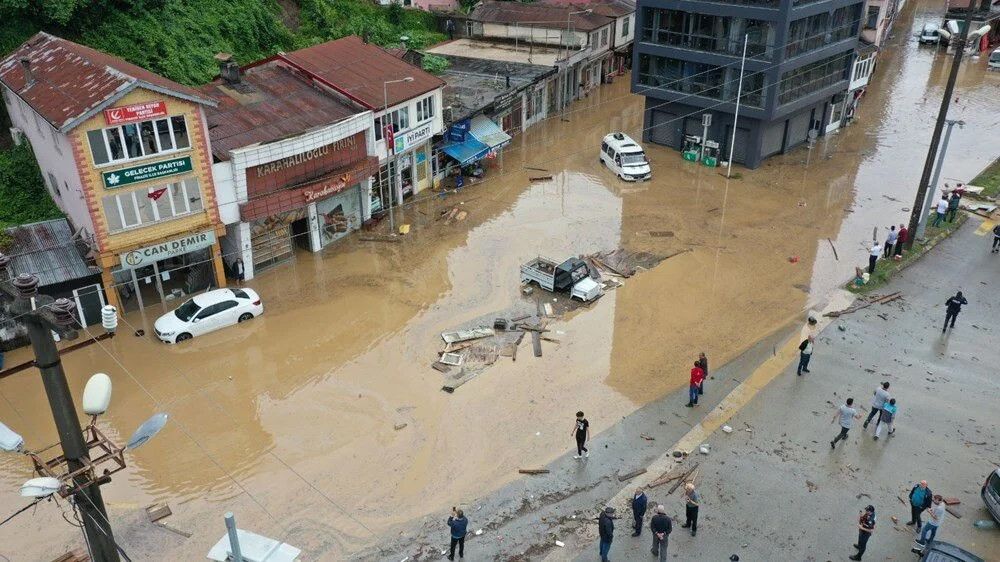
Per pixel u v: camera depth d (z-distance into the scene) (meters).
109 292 29.55
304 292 33.09
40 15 37.84
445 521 20.86
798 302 32.16
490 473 22.70
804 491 21.67
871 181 45.34
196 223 30.81
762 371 27.45
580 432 22.58
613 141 46.88
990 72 67.50
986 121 55.31
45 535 20.25
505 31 60.19
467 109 45.56
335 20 58.34
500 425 24.81
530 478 22.50
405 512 21.22
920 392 26.06
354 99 36.78
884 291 32.88
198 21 46.56
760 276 34.38
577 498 21.72
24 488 11.38
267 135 33.25
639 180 45.47
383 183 40.25
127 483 22.22
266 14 51.47
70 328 11.16
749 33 44.56
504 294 33.03
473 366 27.92
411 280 34.12
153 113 27.83
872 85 64.38
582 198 43.16
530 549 19.91
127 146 27.88
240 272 33.44
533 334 29.98
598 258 36.09
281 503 21.50
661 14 48.09
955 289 33.00
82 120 26.12
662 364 28.05
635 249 37.03
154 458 23.27
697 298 32.62
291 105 35.91
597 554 19.67
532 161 48.91
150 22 43.25
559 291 33.09
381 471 22.78
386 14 63.59
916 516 20.02
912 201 42.38
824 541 19.88
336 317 31.19
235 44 49.00
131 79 26.95
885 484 21.88
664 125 51.53
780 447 23.53
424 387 26.73
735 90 46.31
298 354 28.70
